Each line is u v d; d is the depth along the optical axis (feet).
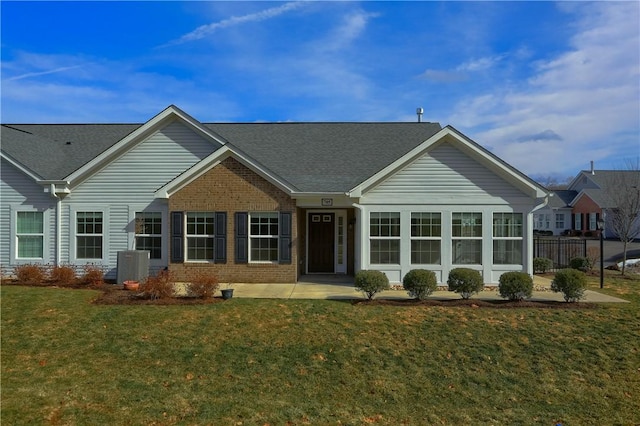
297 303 42.34
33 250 58.44
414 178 52.60
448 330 35.83
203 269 54.65
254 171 54.65
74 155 64.34
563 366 30.94
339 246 62.08
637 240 143.13
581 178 184.03
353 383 28.27
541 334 35.40
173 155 58.49
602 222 54.65
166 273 48.03
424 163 52.60
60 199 58.18
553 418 25.23
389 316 38.68
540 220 189.78
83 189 58.29
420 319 38.04
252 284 53.42
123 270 52.11
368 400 26.50
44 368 28.73
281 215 54.39
